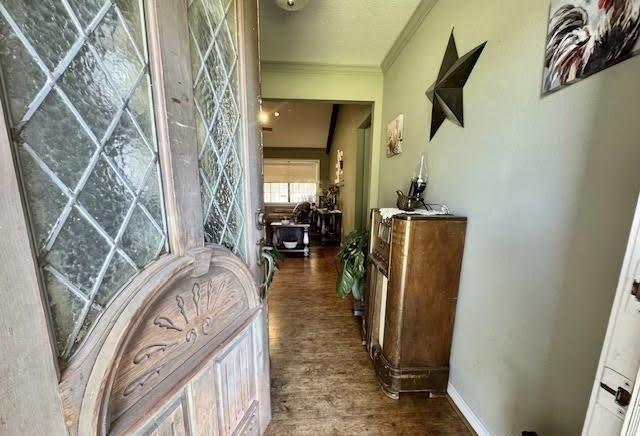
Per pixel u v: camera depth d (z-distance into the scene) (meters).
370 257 1.91
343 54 2.56
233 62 0.92
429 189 1.78
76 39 0.45
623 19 0.68
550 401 0.93
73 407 0.44
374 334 1.85
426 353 1.52
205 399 0.79
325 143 7.11
